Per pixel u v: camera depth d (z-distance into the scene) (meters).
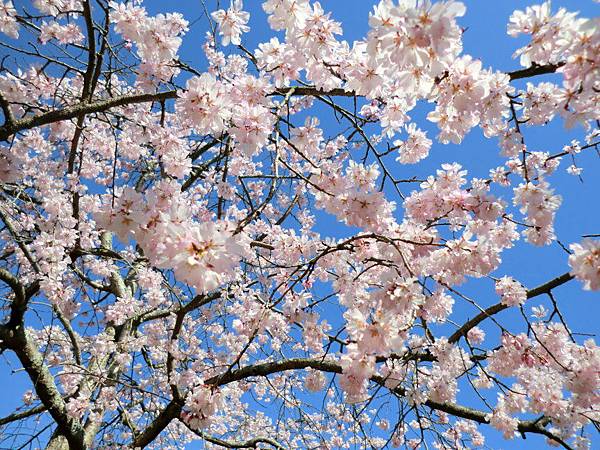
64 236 4.45
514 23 2.00
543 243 2.93
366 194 2.62
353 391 2.57
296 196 4.06
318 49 2.64
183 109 2.47
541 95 2.60
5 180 2.69
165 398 4.79
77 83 5.09
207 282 1.66
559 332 3.39
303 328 3.57
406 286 2.07
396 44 1.88
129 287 7.34
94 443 5.48
